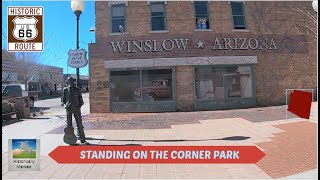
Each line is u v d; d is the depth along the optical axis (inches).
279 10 705.0
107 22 658.8
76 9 353.4
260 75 682.2
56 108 836.0
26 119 540.7
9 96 689.0
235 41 670.5
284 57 697.0
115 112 648.4
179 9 662.5
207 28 669.9
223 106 659.4
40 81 1606.8
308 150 279.0
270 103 684.1
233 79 667.4
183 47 654.5
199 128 411.8
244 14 685.9
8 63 1100.5
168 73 652.7
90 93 653.3
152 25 660.1
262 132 370.0
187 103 649.6
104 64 651.5
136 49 653.3
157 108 647.1
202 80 657.6
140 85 652.1
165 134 370.6
